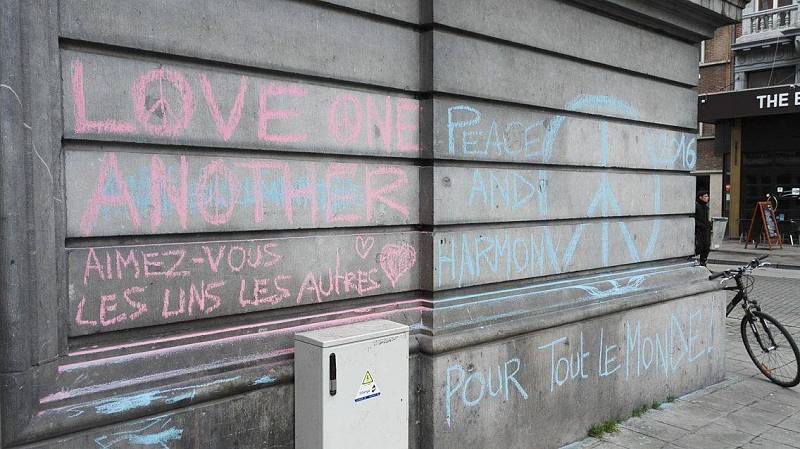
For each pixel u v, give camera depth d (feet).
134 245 8.70
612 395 15.70
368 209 11.40
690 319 18.25
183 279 9.12
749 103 62.13
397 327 10.24
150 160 8.79
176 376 8.85
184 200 9.14
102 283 8.35
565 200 14.93
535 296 13.93
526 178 13.93
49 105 7.73
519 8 13.37
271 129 10.00
